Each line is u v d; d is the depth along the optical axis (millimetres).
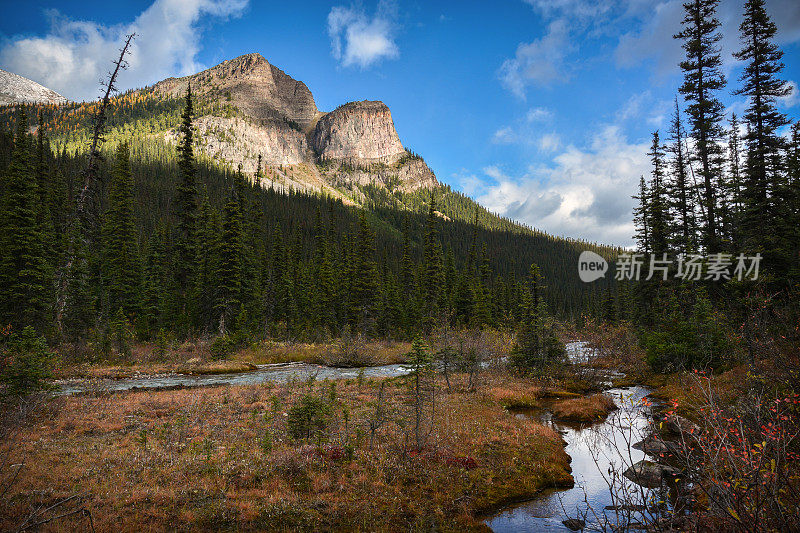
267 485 9391
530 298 43250
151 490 8742
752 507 4602
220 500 8602
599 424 16984
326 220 151750
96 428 13438
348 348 39031
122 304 42438
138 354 31688
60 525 6957
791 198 22906
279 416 15680
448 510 9117
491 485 10539
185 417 14945
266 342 42062
